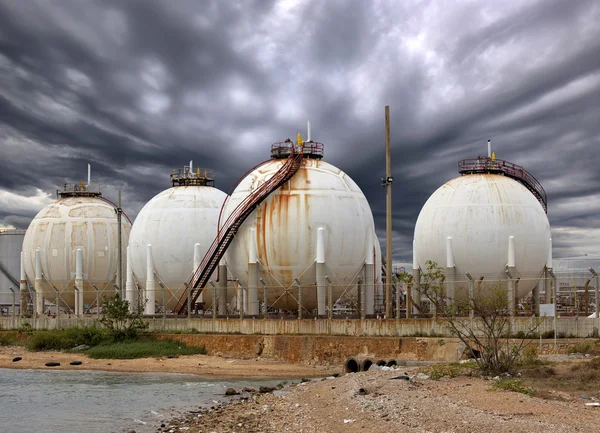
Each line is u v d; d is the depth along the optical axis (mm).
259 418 25359
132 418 27625
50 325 63656
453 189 53031
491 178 52938
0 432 25594
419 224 54031
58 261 71062
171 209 63219
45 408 30469
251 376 40281
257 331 48500
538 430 19031
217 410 27984
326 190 49688
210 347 49688
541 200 59438
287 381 37781
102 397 33281
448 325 36594
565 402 23281
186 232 62250
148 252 61875
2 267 88125
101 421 27219
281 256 48750
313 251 48562
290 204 49031
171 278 61781
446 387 27078
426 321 41875
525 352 34344
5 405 31391
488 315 32844
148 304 61281
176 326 54469
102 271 72062
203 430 23891
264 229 49281
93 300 72625
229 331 50312
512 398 24000
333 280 49094
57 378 41031
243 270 51062
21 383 38844
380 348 41750
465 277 50438
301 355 44812
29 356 52344
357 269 50344
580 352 37500
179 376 40906
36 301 71062
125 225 74875
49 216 72875
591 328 41281
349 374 34406
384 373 32625
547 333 40844
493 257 50062
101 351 50688
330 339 43812
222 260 54938
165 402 31312
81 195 76562
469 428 19875
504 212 50531
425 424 20922
